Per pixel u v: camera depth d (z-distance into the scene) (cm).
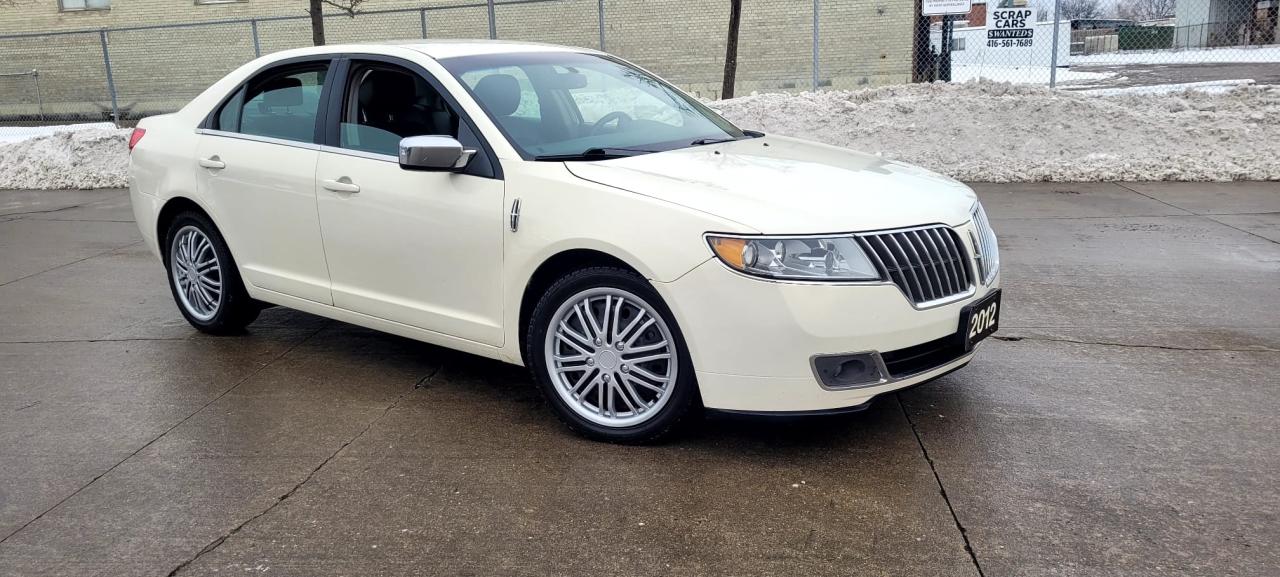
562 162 383
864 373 338
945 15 1516
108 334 557
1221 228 768
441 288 414
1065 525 307
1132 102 1160
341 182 441
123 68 2386
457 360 495
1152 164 1027
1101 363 464
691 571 286
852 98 1257
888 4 1944
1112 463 352
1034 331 520
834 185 370
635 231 347
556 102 435
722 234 332
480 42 482
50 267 757
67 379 477
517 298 386
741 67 2033
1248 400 411
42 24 2383
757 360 334
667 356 358
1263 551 288
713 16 2016
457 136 409
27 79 2428
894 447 371
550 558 295
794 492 335
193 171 513
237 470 365
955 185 415
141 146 550
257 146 483
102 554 304
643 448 375
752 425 396
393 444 386
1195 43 4038
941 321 352
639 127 446
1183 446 366
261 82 496
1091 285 613
